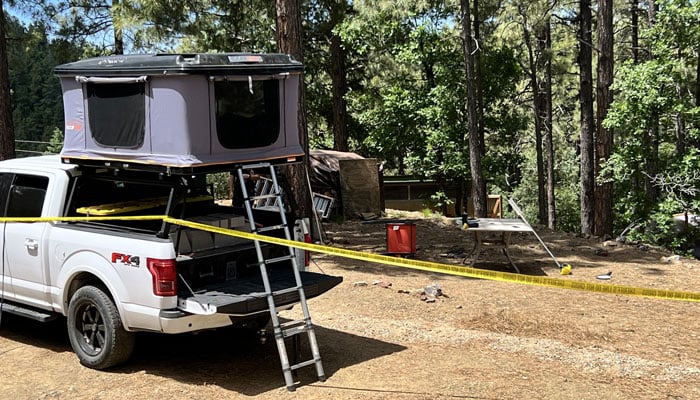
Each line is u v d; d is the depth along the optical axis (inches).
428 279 409.7
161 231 229.0
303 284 249.0
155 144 233.5
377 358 260.5
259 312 230.4
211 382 235.1
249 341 283.4
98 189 275.9
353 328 303.6
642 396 221.5
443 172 979.9
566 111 1577.3
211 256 238.5
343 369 247.6
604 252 510.6
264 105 249.0
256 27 913.5
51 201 265.6
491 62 969.5
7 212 282.2
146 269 227.1
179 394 223.8
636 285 405.7
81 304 249.1
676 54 726.5
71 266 251.9
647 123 690.2
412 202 1175.0
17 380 240.7
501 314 323.9
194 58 228.5
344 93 1059.9
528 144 1531.7
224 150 237.1
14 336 295.3
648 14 1012.5
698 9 661.3
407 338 288.4
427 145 981.8
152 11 727.7
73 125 258.8
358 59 1104.8
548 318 321.1
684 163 709.3
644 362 257.1
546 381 234.4
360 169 807.7
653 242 730.8
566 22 1109.7
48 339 290.5
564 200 1465.3
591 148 858.1
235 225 255.0
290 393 223.9
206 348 274.2
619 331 301.0
